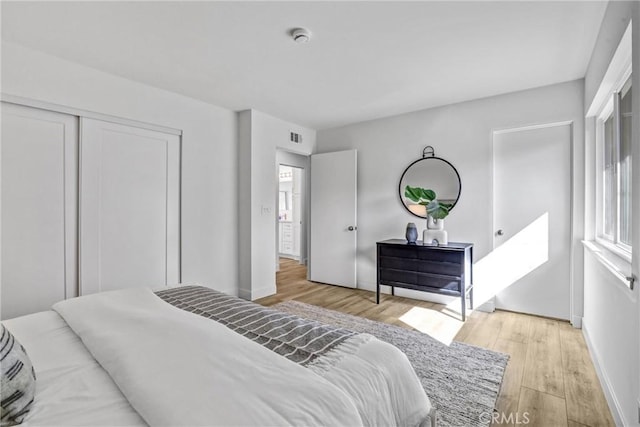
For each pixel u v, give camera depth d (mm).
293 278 5062
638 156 1320
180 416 787
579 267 2947
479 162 3496
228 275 3885
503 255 3402
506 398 1868
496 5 1885
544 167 3205
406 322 3102
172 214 3344
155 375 944
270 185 4145
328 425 831
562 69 2754
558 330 2879
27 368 945
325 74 2867
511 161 3365
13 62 2311
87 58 2547
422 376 2084
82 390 982
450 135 3684
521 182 3314
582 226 2941
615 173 2234
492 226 3432
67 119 2617
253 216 3904
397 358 1218
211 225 3693
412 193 3764
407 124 3992
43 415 873
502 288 3418
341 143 4598
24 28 2111
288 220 7355
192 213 3508
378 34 2199
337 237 4539
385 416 1031
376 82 3039
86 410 889
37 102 2422
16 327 1416
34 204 2455
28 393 900
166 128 3258
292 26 2105
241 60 2586
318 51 2441
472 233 3543
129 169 3000
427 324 3045
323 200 4668
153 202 3186
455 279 3205
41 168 2486
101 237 2811
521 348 2518
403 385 1156
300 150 4613
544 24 2078
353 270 4395
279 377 955
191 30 2150
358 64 2658
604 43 1997
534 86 3133
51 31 2152
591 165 2818
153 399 854
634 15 1365
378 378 1086
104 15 1973
